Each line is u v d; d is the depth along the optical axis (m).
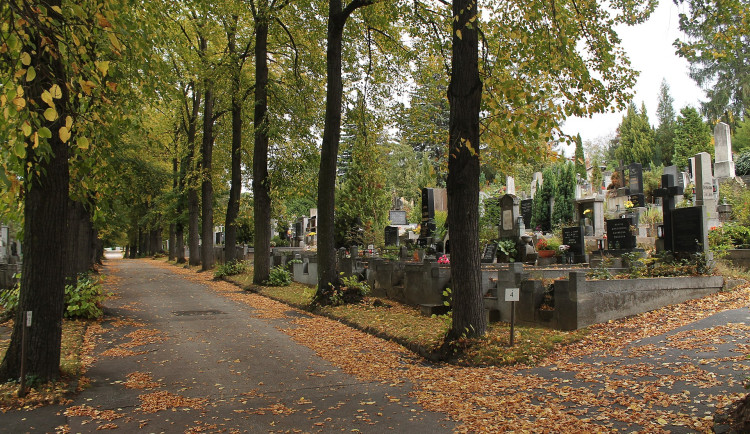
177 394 7.48
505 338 9.78
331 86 16.39
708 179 23.89
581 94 8.88
